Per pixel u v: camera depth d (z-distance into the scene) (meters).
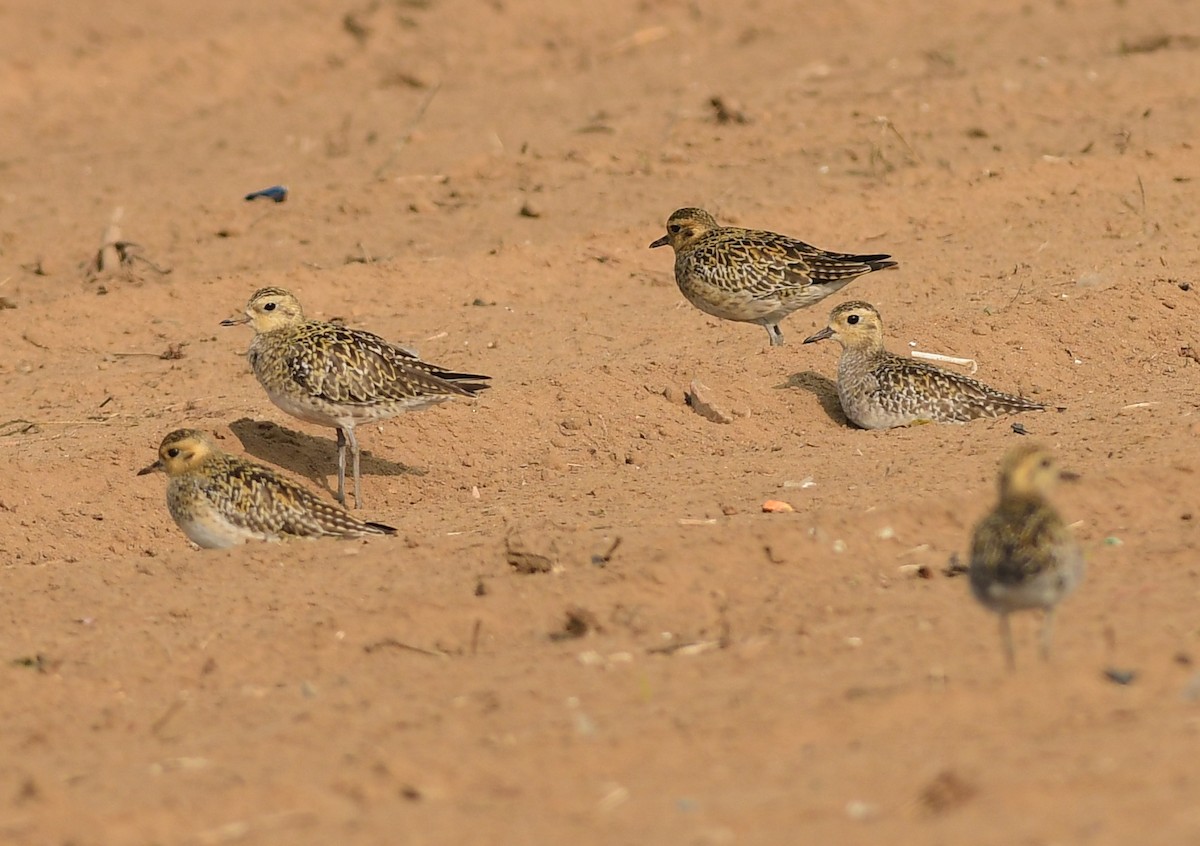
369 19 36.97
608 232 23.11
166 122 31.50
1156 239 21.66
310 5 38.44
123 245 23.08
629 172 26.16
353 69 34.78
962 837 7.62
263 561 13.14
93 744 10.00
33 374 19.45
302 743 9.55
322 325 15.79
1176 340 18.19
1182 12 35.31
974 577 9.60
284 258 23.08
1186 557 11.83
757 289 18.23
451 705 10.05
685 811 8.20
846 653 10.44
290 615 11.94
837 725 9.16
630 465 16.05
